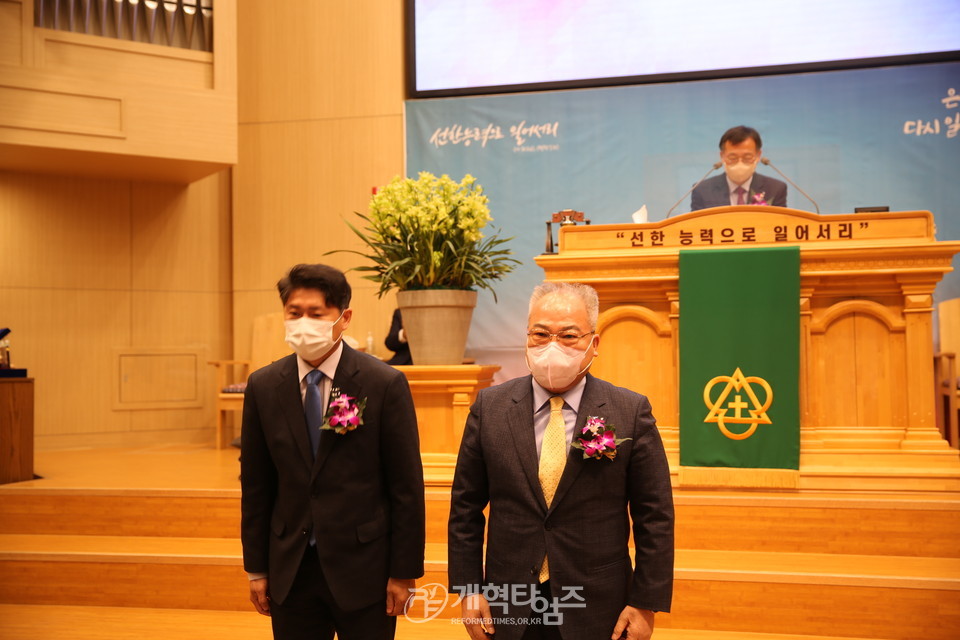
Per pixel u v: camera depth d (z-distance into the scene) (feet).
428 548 12.35
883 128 19.26
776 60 19.75
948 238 18.95
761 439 12.19
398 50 21.54
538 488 6.47
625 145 20.42
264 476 7.45
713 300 12.46
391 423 7.30
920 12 19.13
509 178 20.90
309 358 7.23
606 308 13.33
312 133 21.84
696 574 10.80
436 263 13.66
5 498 13.80
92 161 19.31
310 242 21.76
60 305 20.68
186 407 21.88
